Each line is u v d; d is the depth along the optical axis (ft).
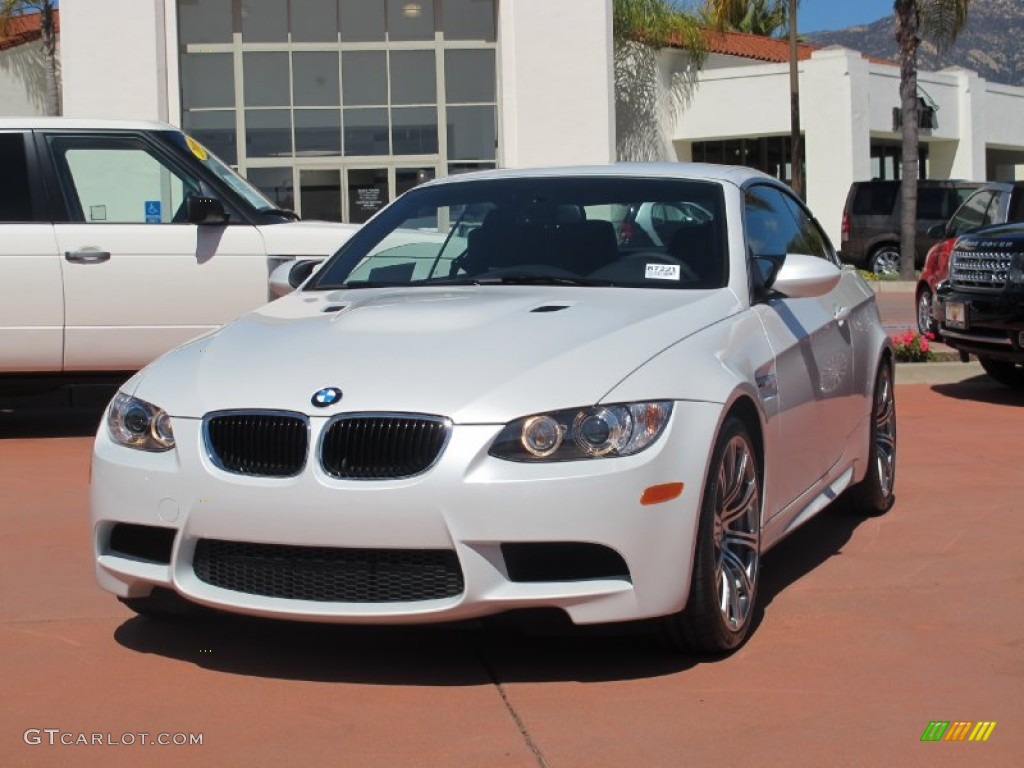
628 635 15.35
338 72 77.46
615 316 15.11
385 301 16.48
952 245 44.55
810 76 100.83
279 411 13.62
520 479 12.94
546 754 12.08
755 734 12.51
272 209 31.32
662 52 104.94
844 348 19.53
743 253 17.19
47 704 13.56
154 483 13.97
